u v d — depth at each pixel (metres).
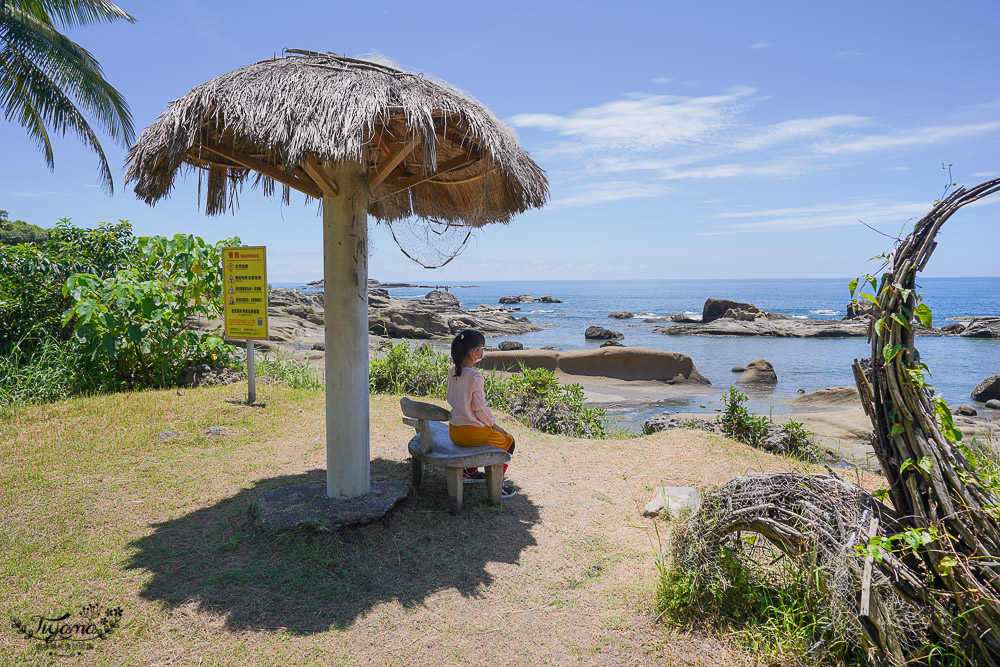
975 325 33.09
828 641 2.94
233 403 7.97
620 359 16.83
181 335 9.16
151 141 3.96
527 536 4.45
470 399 4.78
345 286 4.40
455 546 4.22
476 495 5.09
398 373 10.20
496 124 4.32
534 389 9.26
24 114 14.32
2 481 5.23
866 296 3.04
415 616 3.42
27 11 14.08
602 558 4.16
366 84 3.90
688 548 3.51
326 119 3.64
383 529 4.33
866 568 2.61
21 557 3.97
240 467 5.70
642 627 3.32
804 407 14.02
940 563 2.60
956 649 2.54
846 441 8.70
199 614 3.38
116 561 3.93
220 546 4.11
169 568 3.85
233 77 3.93
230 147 4.41
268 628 3.28
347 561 3.95
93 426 6.86
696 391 16.11
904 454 2.91
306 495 4.64
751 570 3.60
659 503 4.98
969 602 2.53
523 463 6.23
